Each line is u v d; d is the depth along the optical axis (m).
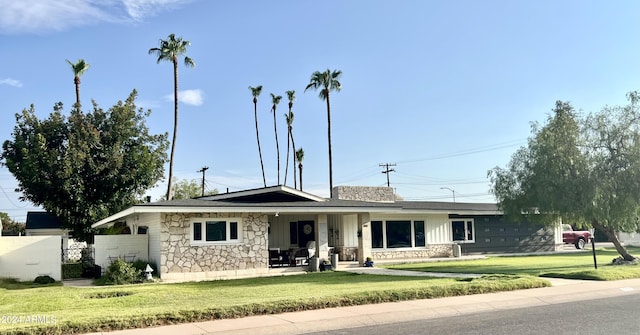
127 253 21.25
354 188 33.00
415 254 30.03
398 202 33.53
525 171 22.78
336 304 11.54
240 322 9.83
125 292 14.91
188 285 16.95
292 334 9.09
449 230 31.67
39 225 40.66
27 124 30.92
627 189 19.75
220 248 20.61
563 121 20.95
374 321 10.20
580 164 20.30
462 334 8.66
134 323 9.37
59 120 30.95
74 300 13.20
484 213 31.59
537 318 10.13
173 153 39.19
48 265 20.41
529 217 23.39
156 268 20.16
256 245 21.42
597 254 31.50
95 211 29.97
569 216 20.91
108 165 30.38
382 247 29.05
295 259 23.59
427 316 10.77
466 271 20.48
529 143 22.56
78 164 29.31
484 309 11.61
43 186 29.02
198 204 19.95
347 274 19.95
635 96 20.39
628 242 45.06
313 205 22.28
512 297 12.84
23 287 18.05
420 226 30.62
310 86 49.69
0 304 12.59
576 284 15.09
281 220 28.11
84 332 8.91
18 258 20.05
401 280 16.58
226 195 23.52
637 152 19.75
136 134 32.84
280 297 12.16
